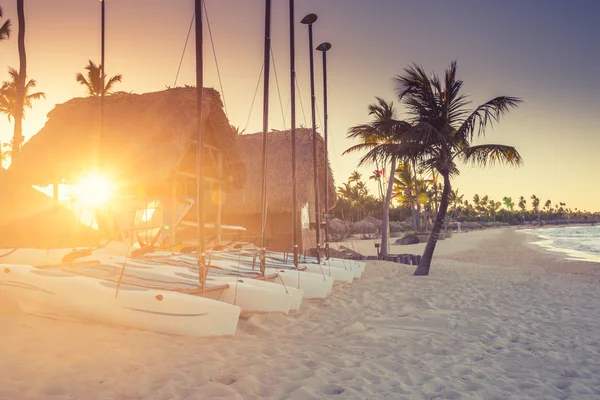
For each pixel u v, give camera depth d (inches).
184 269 329.4
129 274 290.0
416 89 579.5
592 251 1175.0
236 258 426.6
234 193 643.5
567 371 189.0
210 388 148.4
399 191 2401.6
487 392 160.1
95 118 461.1
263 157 331.6
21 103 534.0
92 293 230.7
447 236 2082.9
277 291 278.1
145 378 155.0
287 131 728.3
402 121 588.7
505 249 1249.4
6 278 253.1
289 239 638.5
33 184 439.2
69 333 209.2
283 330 251.3
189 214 581.6
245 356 192.1
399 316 304.3
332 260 547.8
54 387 141.6
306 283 353.4
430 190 2810.0
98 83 1402.6
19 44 538.9
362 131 680.4
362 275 550.6
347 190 3405.5
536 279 524.1
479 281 497.7
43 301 239.1
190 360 179.6
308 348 213.2
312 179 674.8
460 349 220.8
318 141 700.7
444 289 430.9
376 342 230.5
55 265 296.7
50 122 476.1
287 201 628.1
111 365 167.2
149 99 470.9
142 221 437.4
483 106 559.2
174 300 220.8
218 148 509.4
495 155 569.0
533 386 168.1
